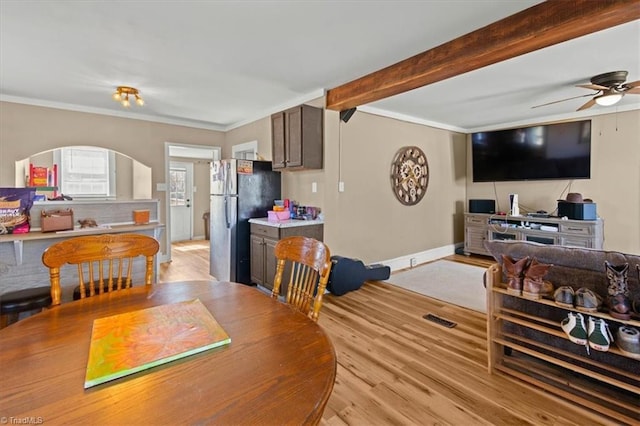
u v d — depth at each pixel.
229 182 4.02
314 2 2.06
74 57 2.89
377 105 4.39
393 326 2.82
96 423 0.68
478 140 5.69
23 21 2.28
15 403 0.73
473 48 2.44
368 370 2.14
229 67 3.12
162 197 5.25
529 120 5.29
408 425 1.65
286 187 4.37
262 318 1.22
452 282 4.18
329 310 3.19
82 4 2.07
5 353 0.95
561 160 4.84
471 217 5.67
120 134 4.83
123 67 3.12
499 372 2.10
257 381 0.83
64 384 0.80
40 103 4.20
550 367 2.05
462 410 1.76
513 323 2.13
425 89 3.75
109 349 0.96
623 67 3.11
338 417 1.70
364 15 2.21
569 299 1.76
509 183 5.66
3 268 2.27
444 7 2.12
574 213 4.45
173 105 4.45
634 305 1.63
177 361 0.92
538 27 2.08
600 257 1.79
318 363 0.92
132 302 1.37
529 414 1.73
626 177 4.49
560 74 3.29
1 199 2.26
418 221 5.25
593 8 1.85
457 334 2.67
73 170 4.70
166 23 2.31
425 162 5.32
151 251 1.75
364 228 4.40
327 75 3.33
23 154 4.12
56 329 1.11
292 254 1.64
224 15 2.21
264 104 4.39
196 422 0.69
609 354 1.77
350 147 4.17
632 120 4.43
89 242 1.58
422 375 2.08
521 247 2.06
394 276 4.47
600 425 1.64
